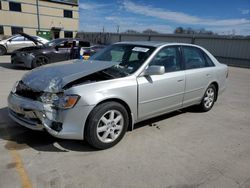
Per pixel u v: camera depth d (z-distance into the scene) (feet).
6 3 102.94
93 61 12.74
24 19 108.78
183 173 8.85
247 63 53.88
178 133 12.55
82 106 9.32
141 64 11.66
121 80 10.55
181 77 13.33
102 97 9.71
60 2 116.98
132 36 78.95
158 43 13.44
